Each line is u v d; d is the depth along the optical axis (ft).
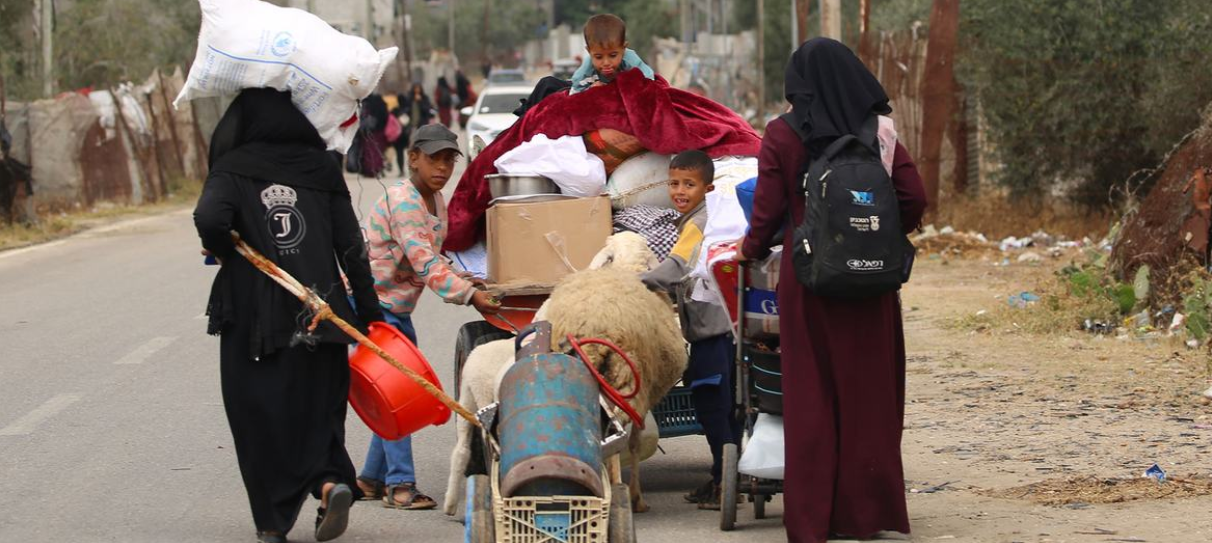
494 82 208.85
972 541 21.89
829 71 21.35
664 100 27.22
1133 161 65.82
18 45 108.27
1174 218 41.01
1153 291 41.29
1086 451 28.09
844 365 21.44
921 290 51.83
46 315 48.96
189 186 106.32
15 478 27.66
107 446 30.35
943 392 34.47
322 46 21.76
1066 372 35.91
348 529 24.08
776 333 22.74
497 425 20.52
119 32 125.49
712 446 24.89
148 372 38.55
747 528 23.61
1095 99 63.67
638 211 26.37
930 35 66.08
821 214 20.59
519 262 25.41
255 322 21.59
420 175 25.14
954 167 73.36
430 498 25.85
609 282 21.57
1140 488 25.03
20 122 78.28
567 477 18.30
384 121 112.27
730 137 26.96
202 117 113.91
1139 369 35.70
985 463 27.63
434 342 43.73
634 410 20.83
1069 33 64.28
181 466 28.63
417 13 361.51
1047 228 65.51
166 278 58.80
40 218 80.23
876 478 21.65
